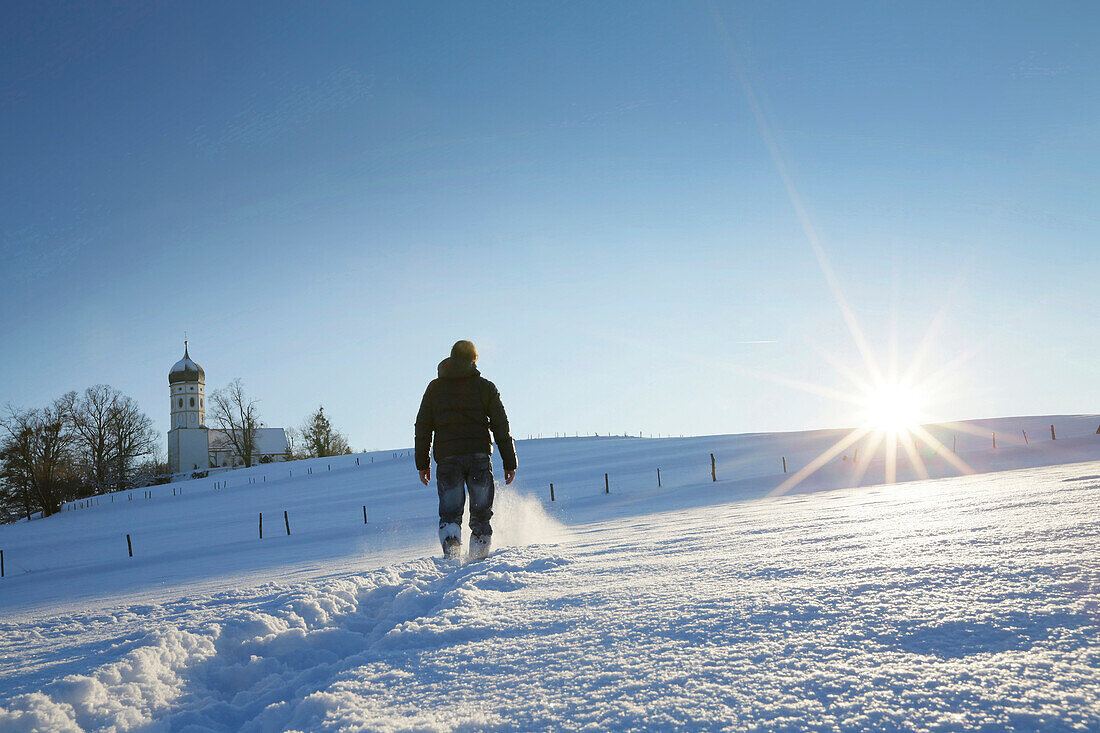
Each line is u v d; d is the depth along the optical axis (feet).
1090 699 2.73
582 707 3.26
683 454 159.02
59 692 4.48
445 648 4.86
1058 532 6.67
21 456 209.56
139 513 177.27
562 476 133.59
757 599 5.20
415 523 70.79
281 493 181.47
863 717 2.80
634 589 6.50
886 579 5.37
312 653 5.80
